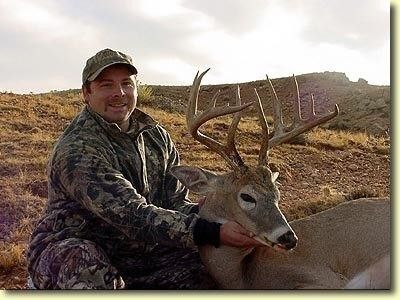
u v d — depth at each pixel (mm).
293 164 4582
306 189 3883
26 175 3375
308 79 12039
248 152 4762
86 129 1451
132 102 1543
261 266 1584
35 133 4648
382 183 4289
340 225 1617
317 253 1590
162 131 1662
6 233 2553
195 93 1622
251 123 6289
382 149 5430
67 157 1400
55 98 6430
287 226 1469
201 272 1568
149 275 1530
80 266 1353
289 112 10320
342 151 5277
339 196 3465
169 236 1373
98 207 1369
